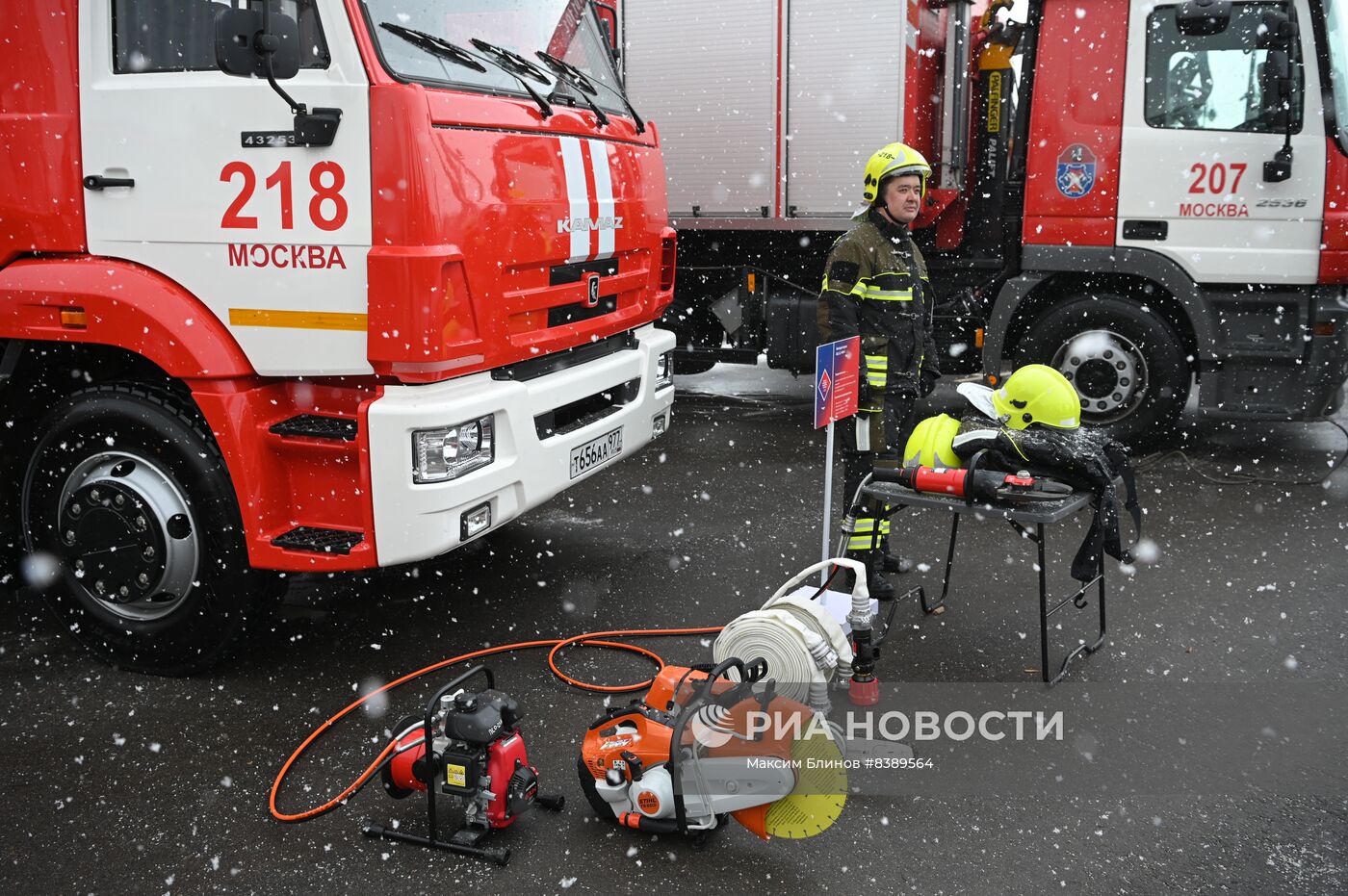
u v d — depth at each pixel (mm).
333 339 3592
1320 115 6246
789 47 7586
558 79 4469
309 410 3873
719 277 8414
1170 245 6625
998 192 8023
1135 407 6938
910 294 4562
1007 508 3646
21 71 3770
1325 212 6301
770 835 2910
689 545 5488
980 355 7863
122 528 3910
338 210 3500
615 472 6895
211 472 3801
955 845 2939
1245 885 2752
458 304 3605
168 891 2781
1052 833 2984
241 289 3664
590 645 4277
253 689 3938
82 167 3791
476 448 3756
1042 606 3807
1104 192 6703
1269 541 5395
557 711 3738
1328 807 3096
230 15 3217
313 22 3443
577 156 4270
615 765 2957
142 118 3676
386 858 2924
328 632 4445
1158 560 5141
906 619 4512
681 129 7980
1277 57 6090
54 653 4285
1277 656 4109
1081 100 6664
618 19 7988
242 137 3568
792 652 3066
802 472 6855
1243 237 6480
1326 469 6723
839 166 7633
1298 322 6488
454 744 2936
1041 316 7117
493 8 4223
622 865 2877
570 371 4348
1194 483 6402
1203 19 6027
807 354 8133
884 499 3875
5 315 3871
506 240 3814
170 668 4027
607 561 5258
